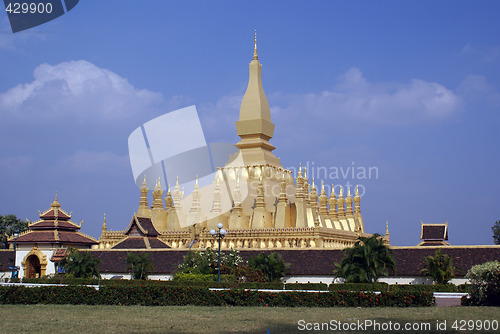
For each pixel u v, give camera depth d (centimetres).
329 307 4569
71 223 8600
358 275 5978
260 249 7200
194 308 4494
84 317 3950
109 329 3447
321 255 6844
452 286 5834
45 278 6912
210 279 6250
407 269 6406
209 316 4006
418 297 4619
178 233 8519
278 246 7825
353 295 4609
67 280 6519
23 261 8212
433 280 6228
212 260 6675
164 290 4788
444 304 5003
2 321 3747
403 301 4569
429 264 6219
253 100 9400
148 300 4741
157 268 7206
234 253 6912
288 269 6681
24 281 6894
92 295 4831
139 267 6900
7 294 4856
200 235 8181
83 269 6775
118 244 8000
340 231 8450
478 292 4669
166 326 3559
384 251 6059
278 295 4672
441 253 6350
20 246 8300
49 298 4862
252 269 6438
